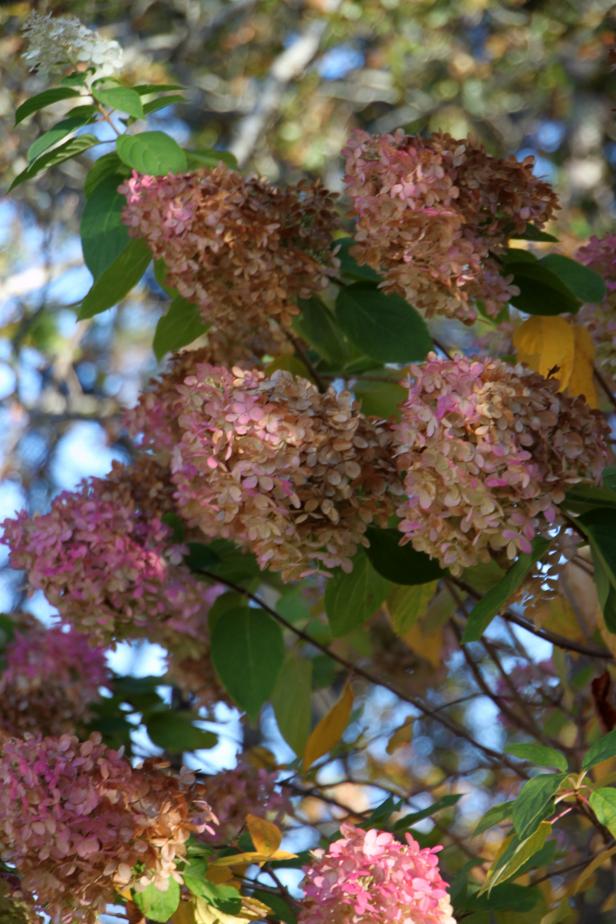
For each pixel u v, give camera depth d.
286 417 2.05
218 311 2.19
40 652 2.56
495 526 2.00
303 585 2.65
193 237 2.15
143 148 2.20
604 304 2.34
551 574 2.08
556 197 2.19
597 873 2.64
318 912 2.02
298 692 2.62
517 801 1.98
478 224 2.20
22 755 2.06
